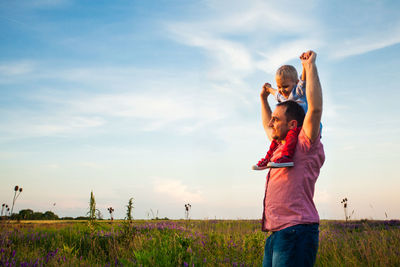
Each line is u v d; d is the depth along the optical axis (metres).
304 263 2.20
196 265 5.01
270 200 2.42
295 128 2.48
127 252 6.31
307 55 2.31
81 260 5.45
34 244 6.55
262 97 3.46
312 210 2.32
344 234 8.26
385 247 5.57
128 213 7.16
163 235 7.36
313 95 2.19
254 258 5.59
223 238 6.88
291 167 2.34
